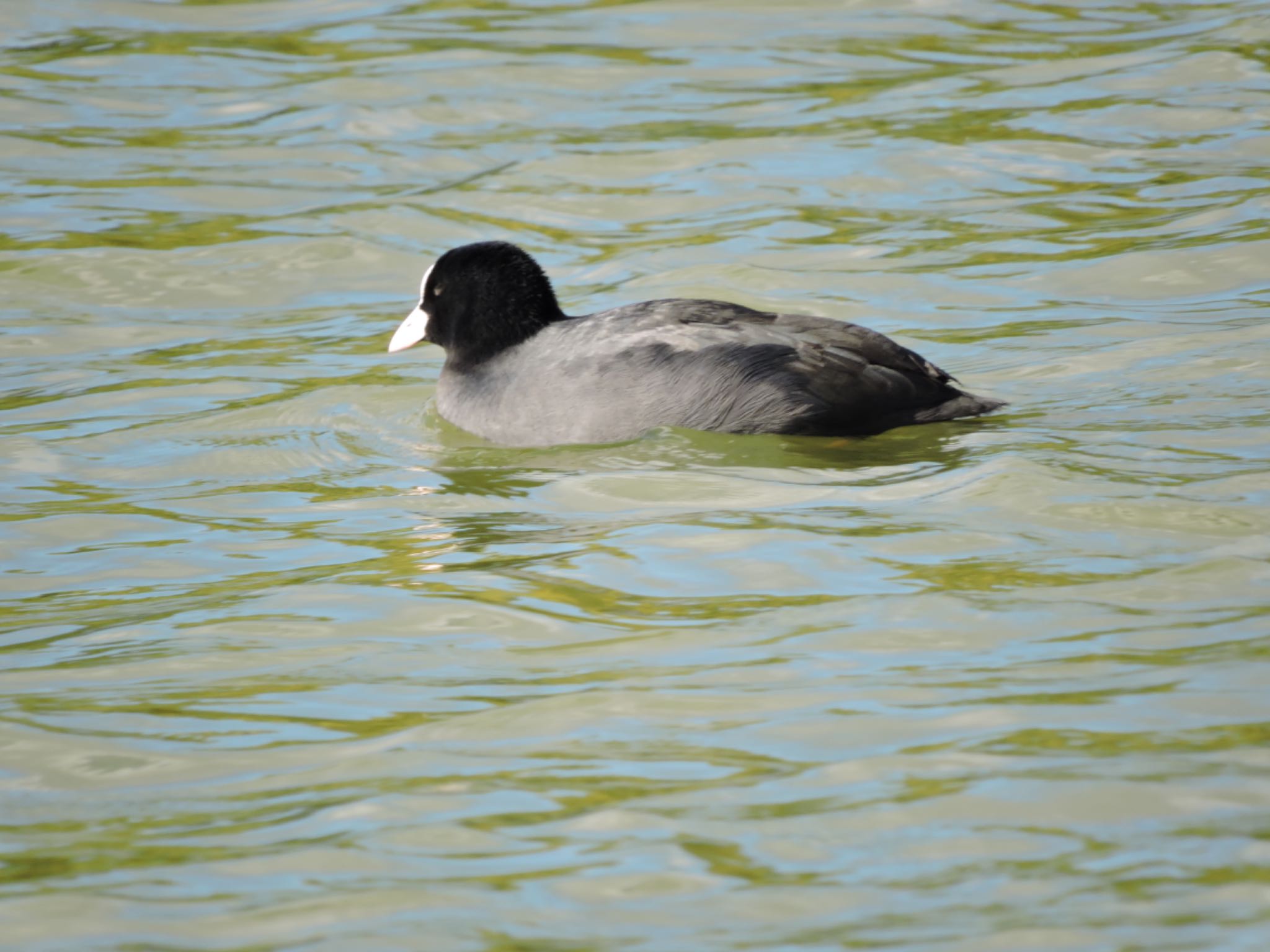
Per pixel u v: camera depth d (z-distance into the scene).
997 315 17.03
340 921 7.16
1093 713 8.77
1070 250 18.53
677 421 13.76
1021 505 11.95
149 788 8.62
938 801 7.95
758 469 13.18
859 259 18.66
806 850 7.58
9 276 19.05
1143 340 15.91
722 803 8.07
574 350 14.17
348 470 13.95
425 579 11.39
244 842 7.95
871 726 8.80
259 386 16.30
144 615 11.09
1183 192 19.84
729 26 26.05
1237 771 8.02
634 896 7.26
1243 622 9.81
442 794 8.33
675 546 11.66
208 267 19.38
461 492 13.16
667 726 8.98
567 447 14.01
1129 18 25.81
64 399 16.03
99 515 13.16
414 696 9.57
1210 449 12.90
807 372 13.57
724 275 18.31
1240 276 17.48
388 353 17.19
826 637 10.05
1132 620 9.97
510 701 9.42
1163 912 6.85
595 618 10.58
